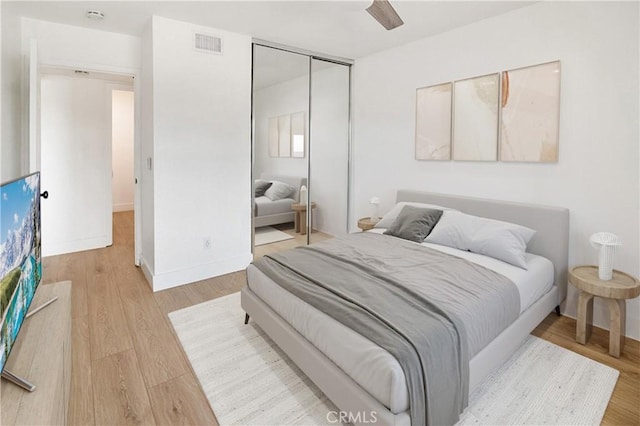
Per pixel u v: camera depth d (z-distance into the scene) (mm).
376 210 4137
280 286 2191
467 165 3373
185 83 3240
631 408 1780
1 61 2492
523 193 2986
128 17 3059
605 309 2604
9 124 2701
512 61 2971
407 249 2758
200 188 3436
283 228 4324
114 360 2162
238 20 3180
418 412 1402
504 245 2545
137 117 3652
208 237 3545
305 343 1867
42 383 1292
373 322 1625
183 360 2180
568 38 2641
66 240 4441
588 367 2127
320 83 4395
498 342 1917
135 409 1761
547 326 2662
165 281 3297
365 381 1486
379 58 4191
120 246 4773
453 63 3410
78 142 4430
